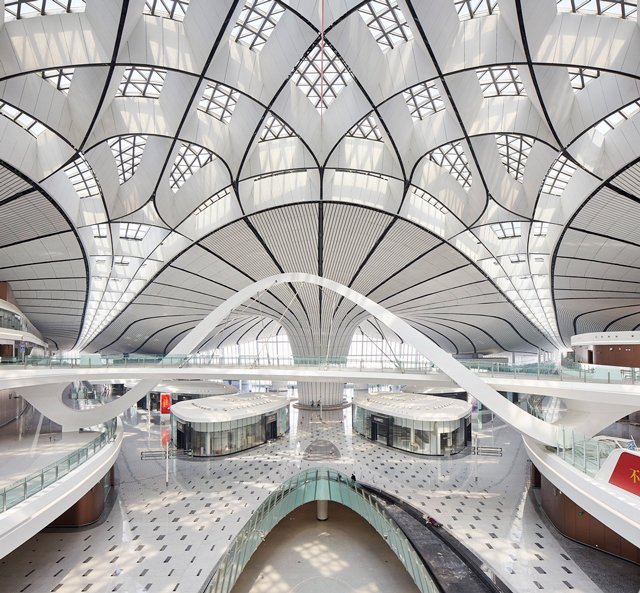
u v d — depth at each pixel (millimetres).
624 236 20125
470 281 29562
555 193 22250
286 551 16812
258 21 14812
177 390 38500
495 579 11258
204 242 24781
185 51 14219
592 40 12914
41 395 18922
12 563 12617
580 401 15484
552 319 41031
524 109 16766
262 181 22219
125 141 19781
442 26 13695
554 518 14555
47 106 14180
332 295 28594
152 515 15781
